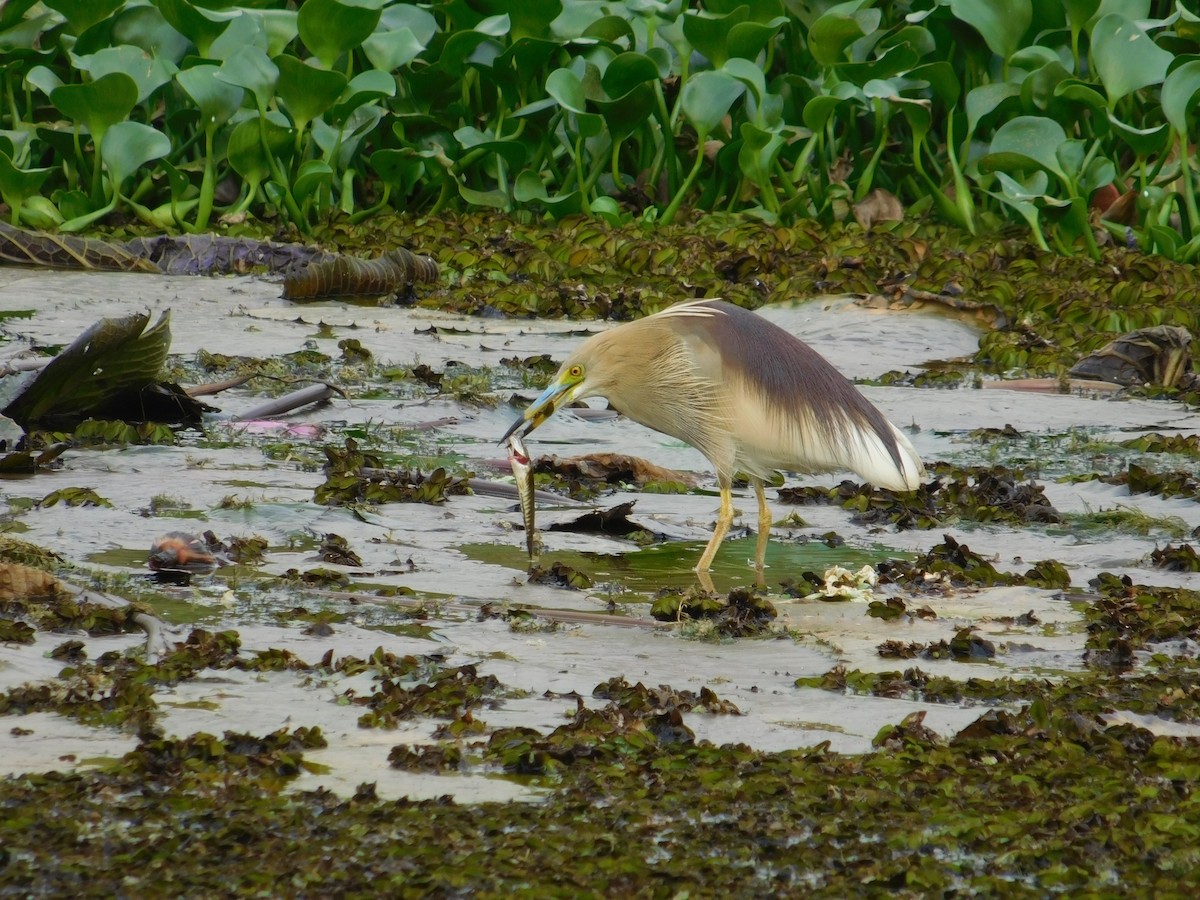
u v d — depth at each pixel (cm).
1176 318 1978
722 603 858
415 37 2628
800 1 2791
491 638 796
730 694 717
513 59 2656
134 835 536
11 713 650
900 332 1914
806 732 668
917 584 936
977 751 636
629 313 2072
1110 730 661
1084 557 1028
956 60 2814
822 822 565
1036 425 1506
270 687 698
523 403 1494
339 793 581
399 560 955
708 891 511
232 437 1325
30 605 802
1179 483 1218
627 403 1005
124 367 1317
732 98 2559
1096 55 2473
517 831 550
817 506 1186
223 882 503
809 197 2622
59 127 2619
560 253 2361
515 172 2747
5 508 1032
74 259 2312
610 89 2566
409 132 2756
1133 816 571
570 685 721
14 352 1589
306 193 2527
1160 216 2486
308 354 1695
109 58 2483
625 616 850
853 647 805
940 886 520
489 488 1169
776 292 2092
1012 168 2447
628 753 625
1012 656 795
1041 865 540
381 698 680
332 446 1288
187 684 698
